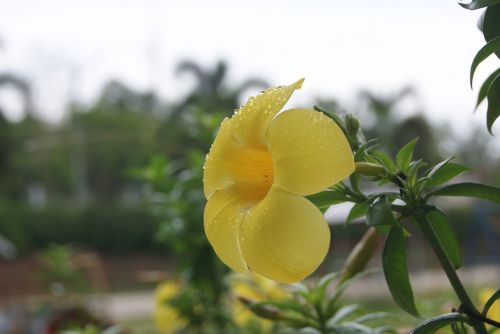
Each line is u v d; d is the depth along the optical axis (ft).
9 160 29.63
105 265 21.90
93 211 22.95
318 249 0.86
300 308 1.40
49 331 3.19
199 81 23.27
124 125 32.32
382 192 0.99
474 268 16.66
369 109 17.65
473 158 20.81
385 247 1.00
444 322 0.96
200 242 2.85
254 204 0.98
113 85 34.91
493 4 0.99
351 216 1.03
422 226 0.99
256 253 0.91
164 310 2.88
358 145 1.03
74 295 4.24
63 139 30.83
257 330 2.30
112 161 31.37
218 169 1.03
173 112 22.49
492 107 1.01
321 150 0.88
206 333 2.72
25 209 22.47
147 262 22.50
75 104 33.45
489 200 0.98
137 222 23.06
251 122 0.97
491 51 0.96
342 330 1.35
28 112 31.35
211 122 3.02
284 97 0.94
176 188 3.01
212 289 2.77
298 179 0.89
